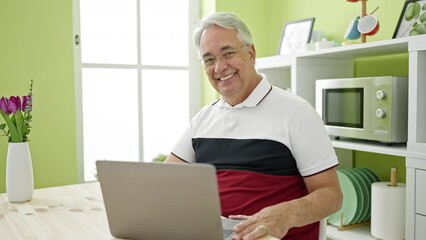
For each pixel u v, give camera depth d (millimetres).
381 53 2244
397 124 1932
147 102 3078
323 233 1353
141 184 953
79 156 2852
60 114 2633
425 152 1734
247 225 1042
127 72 2988
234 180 1397
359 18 2260
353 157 2584
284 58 2467
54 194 1621
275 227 1060
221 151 1480
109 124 2961
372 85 1995
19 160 1507
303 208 1166
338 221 2264
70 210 1391
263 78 1503
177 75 3162
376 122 1988
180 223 948
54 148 2627
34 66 2549
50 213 1358
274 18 3100
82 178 2873
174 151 1668
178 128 3201
